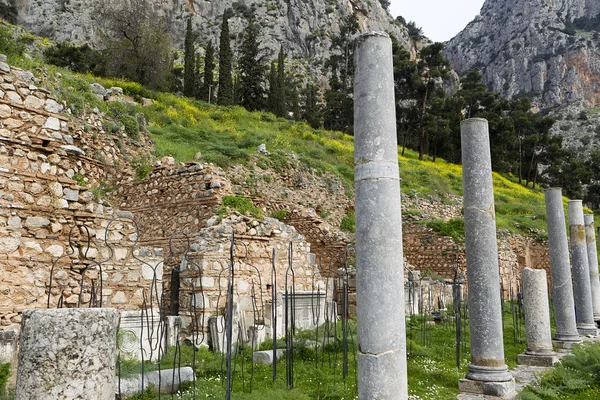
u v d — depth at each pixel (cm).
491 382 830
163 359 866
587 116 14588
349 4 15025
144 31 4709
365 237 588
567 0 18850
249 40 6844
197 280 1130
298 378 848
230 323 630
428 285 1958
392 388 551
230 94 5603
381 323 563
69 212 968
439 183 4044
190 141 2672
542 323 1166
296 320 1315
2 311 842
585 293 1684
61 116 1021
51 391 430
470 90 7138
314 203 2633
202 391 710
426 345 1227
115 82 3450
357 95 634
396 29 15362
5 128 930
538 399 773
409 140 6525
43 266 913
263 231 1366
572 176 7200
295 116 7138
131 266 1020
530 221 3584
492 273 897
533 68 16888
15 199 905
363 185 602
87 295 952
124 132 1945
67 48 4438
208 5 14038
